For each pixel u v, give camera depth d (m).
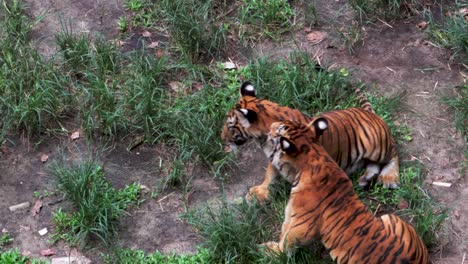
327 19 14.69
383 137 11.38
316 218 9.96
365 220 9.74
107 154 12.16
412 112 12.98
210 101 12.74
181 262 10.55
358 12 14.72
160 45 14.00
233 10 14.74
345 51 14.09
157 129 12.35
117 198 11.41
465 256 10.77
